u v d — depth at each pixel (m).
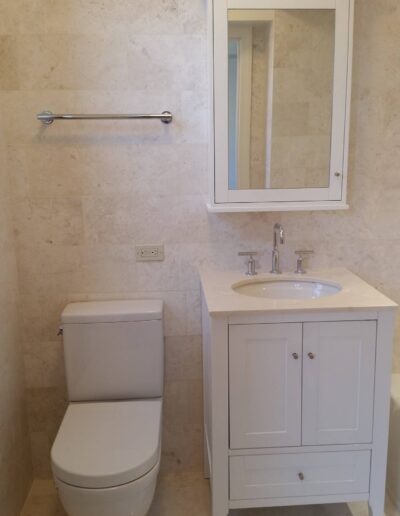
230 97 1.92
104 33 1.96
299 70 1.93
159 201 2.11
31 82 1.98
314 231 2.17
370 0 1.97
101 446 1.69
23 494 2.14
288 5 1.87
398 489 2.02
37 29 1.94
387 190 2.14
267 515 2.04
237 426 1.77
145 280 2.18
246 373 1.73
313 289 2.07
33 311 2.17
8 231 2.04
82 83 1.99
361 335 1.73
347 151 1.97
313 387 1.76
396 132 2.09
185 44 1.98
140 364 2.05
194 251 2.16
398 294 2.24
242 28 1.88
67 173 2.07
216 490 1.83
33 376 2.22
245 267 2.19
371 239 2.19
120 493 1.56
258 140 1.96
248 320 1.69
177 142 2.06
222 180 1.96
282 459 1.81
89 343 2.02
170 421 2.31
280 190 1.99
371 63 2.02
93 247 2.13
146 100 2.02
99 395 2.06
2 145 1.98
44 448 2.28
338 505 2.10
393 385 2.17
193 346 2.25
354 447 1.81
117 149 2.05
